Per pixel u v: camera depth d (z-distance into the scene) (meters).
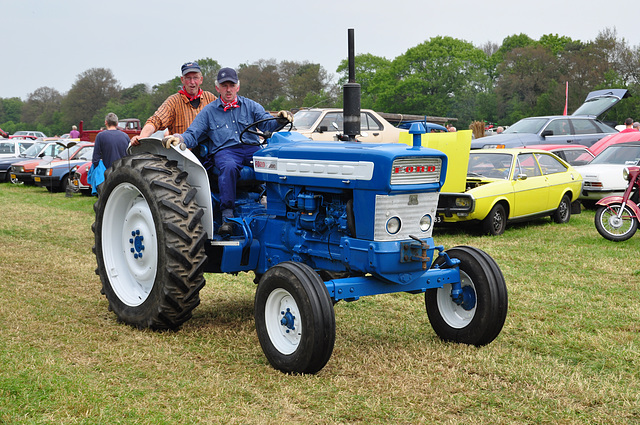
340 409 3.47
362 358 4.32
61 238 9.53
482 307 4.48
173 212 4.62
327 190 4.35
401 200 4.12
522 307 5.76
